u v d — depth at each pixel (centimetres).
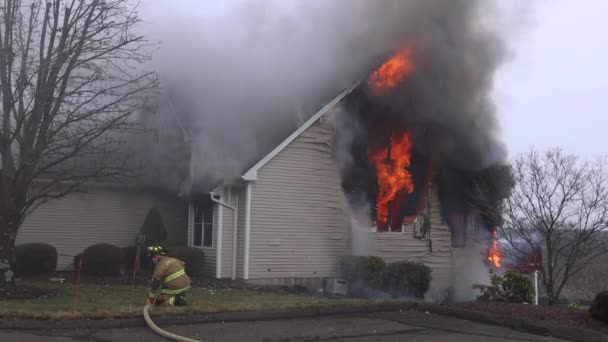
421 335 847
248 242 1520
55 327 798
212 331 829
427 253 1828
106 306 920
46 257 1474
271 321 932
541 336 868
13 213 1054
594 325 904
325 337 818
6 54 1045
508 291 1179
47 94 1051
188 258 1511
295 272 1586
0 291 1008
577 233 1395
